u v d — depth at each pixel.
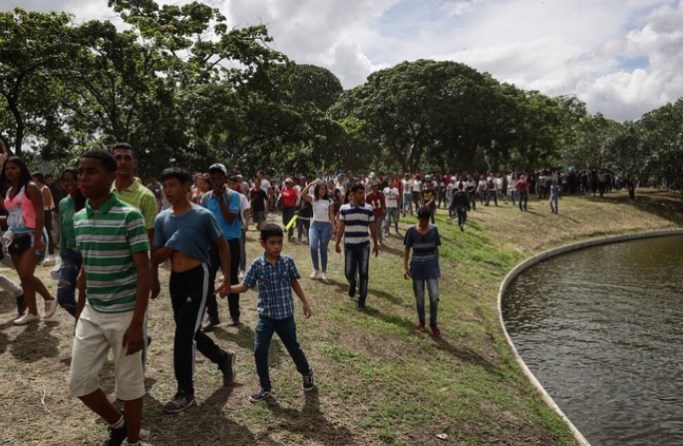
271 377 5.12
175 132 23.89
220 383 4.88
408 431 4.66
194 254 4.10
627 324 11.11
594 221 28.00
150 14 26.03
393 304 9.05
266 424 4.25
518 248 20.70
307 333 6.65
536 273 17.39
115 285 3.25
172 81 23.44
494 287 13.72
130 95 22.62
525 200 27.28
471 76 39.84
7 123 23.20
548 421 5.63
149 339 5.11
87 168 3.14
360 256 8.33
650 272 17.44
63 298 4.75
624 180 34.72
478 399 5.73
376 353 6.50
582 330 10.67
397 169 50.97
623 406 7.10
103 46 19.84
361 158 40.62
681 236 28.38
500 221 23.97
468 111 38.41
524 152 41.44
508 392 6.30
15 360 5.05
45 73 20.03
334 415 4.62
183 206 4.19
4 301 6.96
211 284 6.19
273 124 29.61
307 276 10.01
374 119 40.84
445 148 43.69
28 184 5.72
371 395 5.19
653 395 7.46
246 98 28.59
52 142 23.95
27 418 4.04
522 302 13.09
